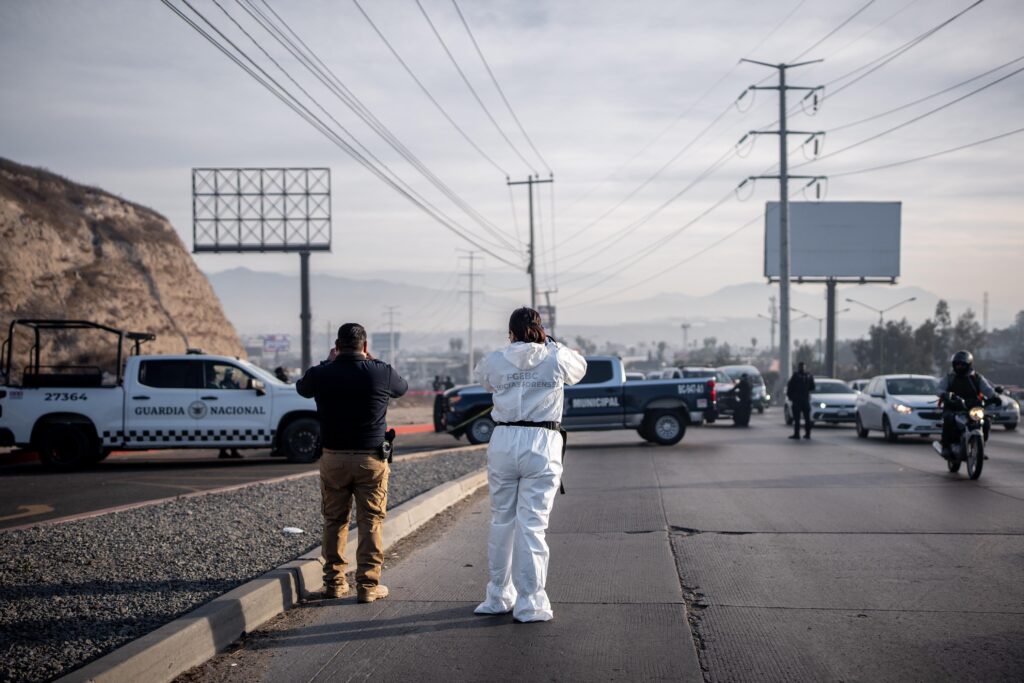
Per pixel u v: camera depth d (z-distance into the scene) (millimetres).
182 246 55750
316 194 51156
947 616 6070
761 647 5453
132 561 7324
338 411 6555
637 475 14625
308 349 50719
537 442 6023
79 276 44750
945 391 13961
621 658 5262
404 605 6543
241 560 7387
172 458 19297
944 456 14133
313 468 16250
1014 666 5078
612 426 20750
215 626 5496
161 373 16875
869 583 6988
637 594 6750
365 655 5375
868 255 66375
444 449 19484
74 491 12891
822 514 10289
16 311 40344
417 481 12844
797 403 22297
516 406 6082
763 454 18109
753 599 6562
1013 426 24141
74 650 5000
